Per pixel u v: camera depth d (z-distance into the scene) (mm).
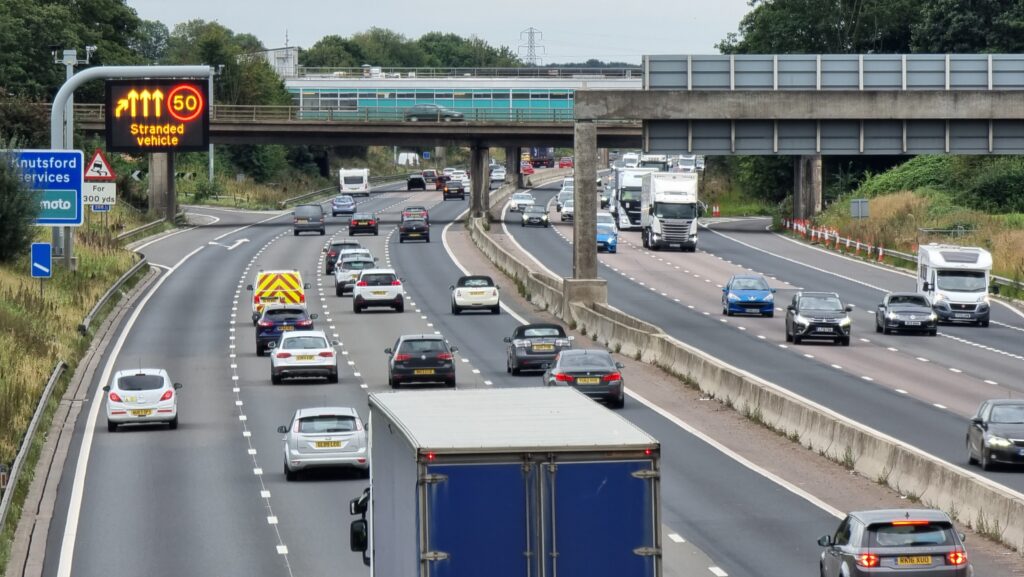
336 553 49719
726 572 45656
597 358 82812
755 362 98375
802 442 70438
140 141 123625
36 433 73688
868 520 39375
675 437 73000
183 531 53875
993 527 50312
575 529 26578
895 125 113500
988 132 113250
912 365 98062
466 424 28984
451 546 26391
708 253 191500
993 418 62438
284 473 65562
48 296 120250
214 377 96875
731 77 113688
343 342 112875
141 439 75375
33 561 49812
